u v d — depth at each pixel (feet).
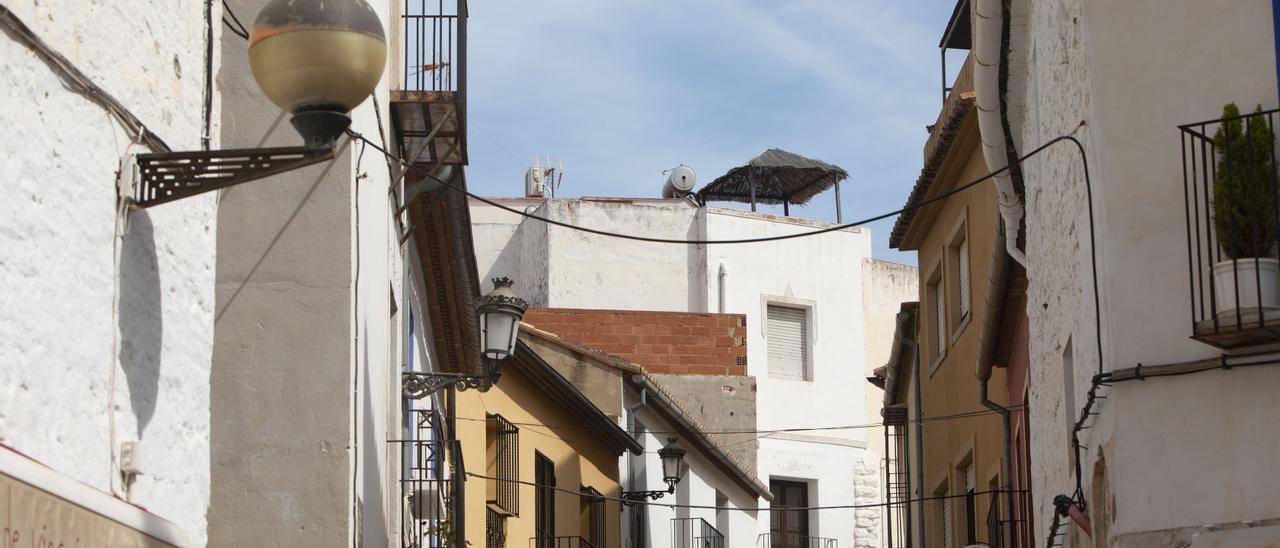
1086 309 35.09
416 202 51.49
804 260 141.18
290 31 23.56
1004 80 43.86
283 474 36.06
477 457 75.00
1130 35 32.65
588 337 118.73
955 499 68.95
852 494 139.13
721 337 119.65
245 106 36.73
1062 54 37.42
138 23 24.12
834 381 140.36
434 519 60.18
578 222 134.41
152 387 24.71
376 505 43.06
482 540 74.69
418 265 58.03
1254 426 29.68
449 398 67.00
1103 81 32.65
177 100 26.09
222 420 36.27
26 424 19.88
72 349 21.36
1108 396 32.19
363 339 39.24
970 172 64.85
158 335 25.02
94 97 22.09
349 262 37.09
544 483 84.58
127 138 23.43
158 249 25.05
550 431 85.97
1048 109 40.32
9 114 19.36
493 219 136.87
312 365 36.58
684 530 101.96
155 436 24.86
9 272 19.40
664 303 134.41
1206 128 31.68
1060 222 38.88
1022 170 45.83
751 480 108.47
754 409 118.52
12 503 18.10
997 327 56.13
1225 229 29.45
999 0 41.65
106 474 22.62
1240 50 31.83
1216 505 29.78
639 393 97.60
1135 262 31.65
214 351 36.55
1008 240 48.73
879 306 145.38
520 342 76.95
